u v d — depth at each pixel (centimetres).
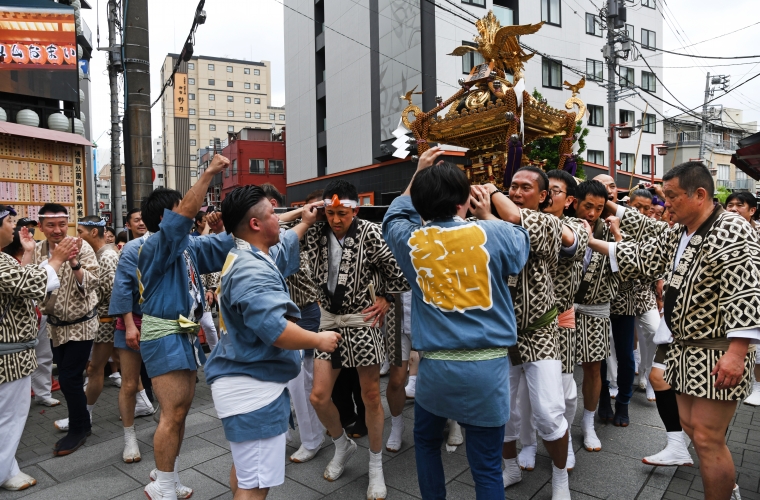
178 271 281
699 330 241
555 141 1257
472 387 206
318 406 305
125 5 668
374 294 312
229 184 4062
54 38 734
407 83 1817
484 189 248
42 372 488
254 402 215
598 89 2325
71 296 373
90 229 465
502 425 214
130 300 332
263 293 206
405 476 322
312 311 354
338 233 309
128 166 730
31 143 693
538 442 371
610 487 299
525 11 1919
